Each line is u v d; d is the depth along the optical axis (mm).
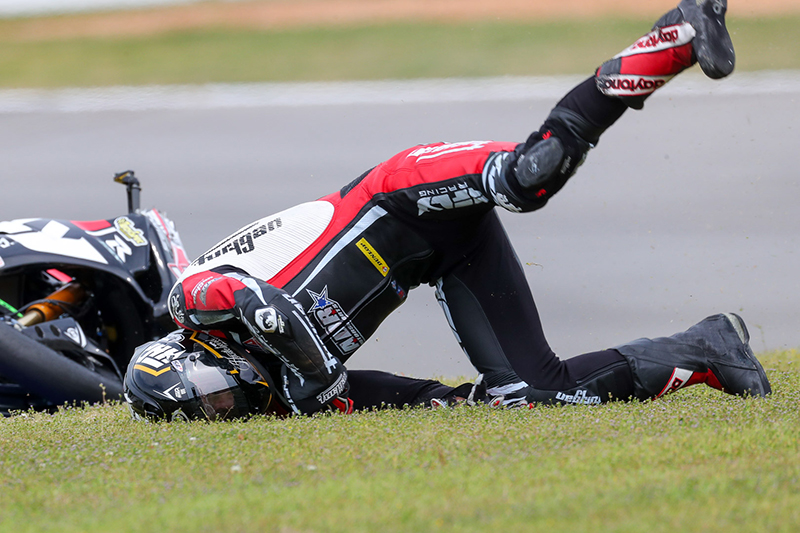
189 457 9484
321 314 12531
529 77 63812
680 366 12891
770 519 6723
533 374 12992
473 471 8242
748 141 47969
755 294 28625
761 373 12836
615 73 10336
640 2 81812
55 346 16375
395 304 13055
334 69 70938
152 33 87000
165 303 17672
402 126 54656
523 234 37250
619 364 12961
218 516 7215
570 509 7016
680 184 42562
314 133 54594
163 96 66188
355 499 7492
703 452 8695
